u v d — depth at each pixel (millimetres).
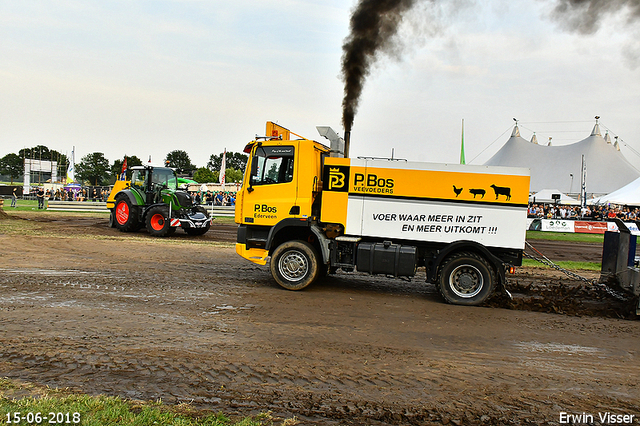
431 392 4156
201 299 7430
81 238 14898
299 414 3627
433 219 8016
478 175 7859
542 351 5441
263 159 8773
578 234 23297
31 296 7215
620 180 40250
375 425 3508
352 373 4527
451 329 6250
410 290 8938
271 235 8539
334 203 8336
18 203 39969
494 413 3789
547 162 43656
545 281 10250
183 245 14188
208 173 81312
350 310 7105
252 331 5801
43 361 4547
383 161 8172
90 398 3668
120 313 6383
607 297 8383
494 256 7688
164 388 4016
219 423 3359
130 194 17406
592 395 4223
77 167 102500
